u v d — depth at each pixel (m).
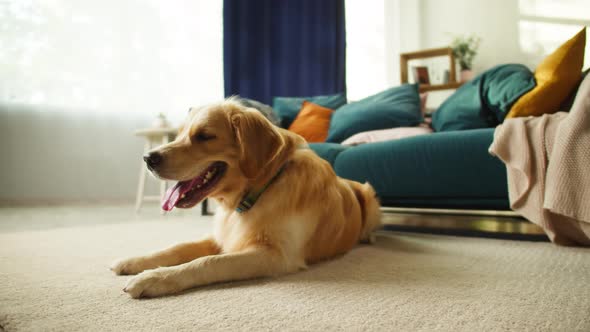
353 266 1.28
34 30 3.68
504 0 5.08
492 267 1.23
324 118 3.30
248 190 1.28
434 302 0.88
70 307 0.84
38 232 2.04
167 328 0.72
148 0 4.08
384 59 5.67
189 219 2.85
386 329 0.72
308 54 4.95
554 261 1.30
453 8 5.39
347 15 5.43
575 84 1.96
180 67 4.26
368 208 1.85
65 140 3.86
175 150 1.19
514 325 0.74
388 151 2.19
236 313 0.80
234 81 4.46
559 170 1.50
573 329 0.72
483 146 1.88
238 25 4.48
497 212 1.91
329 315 0.79
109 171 4.05
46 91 3.76
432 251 1.54
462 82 4.29
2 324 0.74
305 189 1.31
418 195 2.12
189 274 0.98
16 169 3.71
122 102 4.05
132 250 1.54
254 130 1.23
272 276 1.12
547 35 5.03
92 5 3.86
